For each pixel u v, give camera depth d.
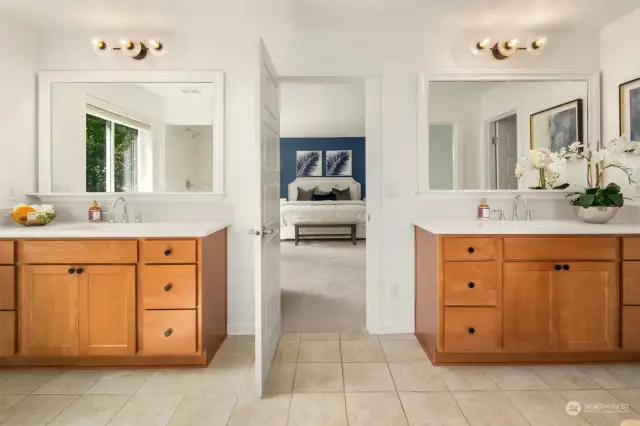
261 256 2.05
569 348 2.29
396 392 2.05
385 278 2.89
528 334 2.29
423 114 2.83
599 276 2.29
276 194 2.66
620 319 2.30
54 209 2.82
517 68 2.83
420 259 2.72
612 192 2.49
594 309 2.29
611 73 2.73
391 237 2.88
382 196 2.87
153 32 2.79
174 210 2.87
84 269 2.25
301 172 8.93
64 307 2.26
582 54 2.83
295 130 8.25
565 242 2.28
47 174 2.80
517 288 2.29
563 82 2.84
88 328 2.27
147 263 2.26
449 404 1.93
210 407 1.91
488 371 2.28
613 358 2.36
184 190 2.85
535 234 2.28
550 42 2.83
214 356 2.50
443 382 2.15
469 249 2.28
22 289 2.25
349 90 5.25
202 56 2.82
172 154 2.84
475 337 2.29
